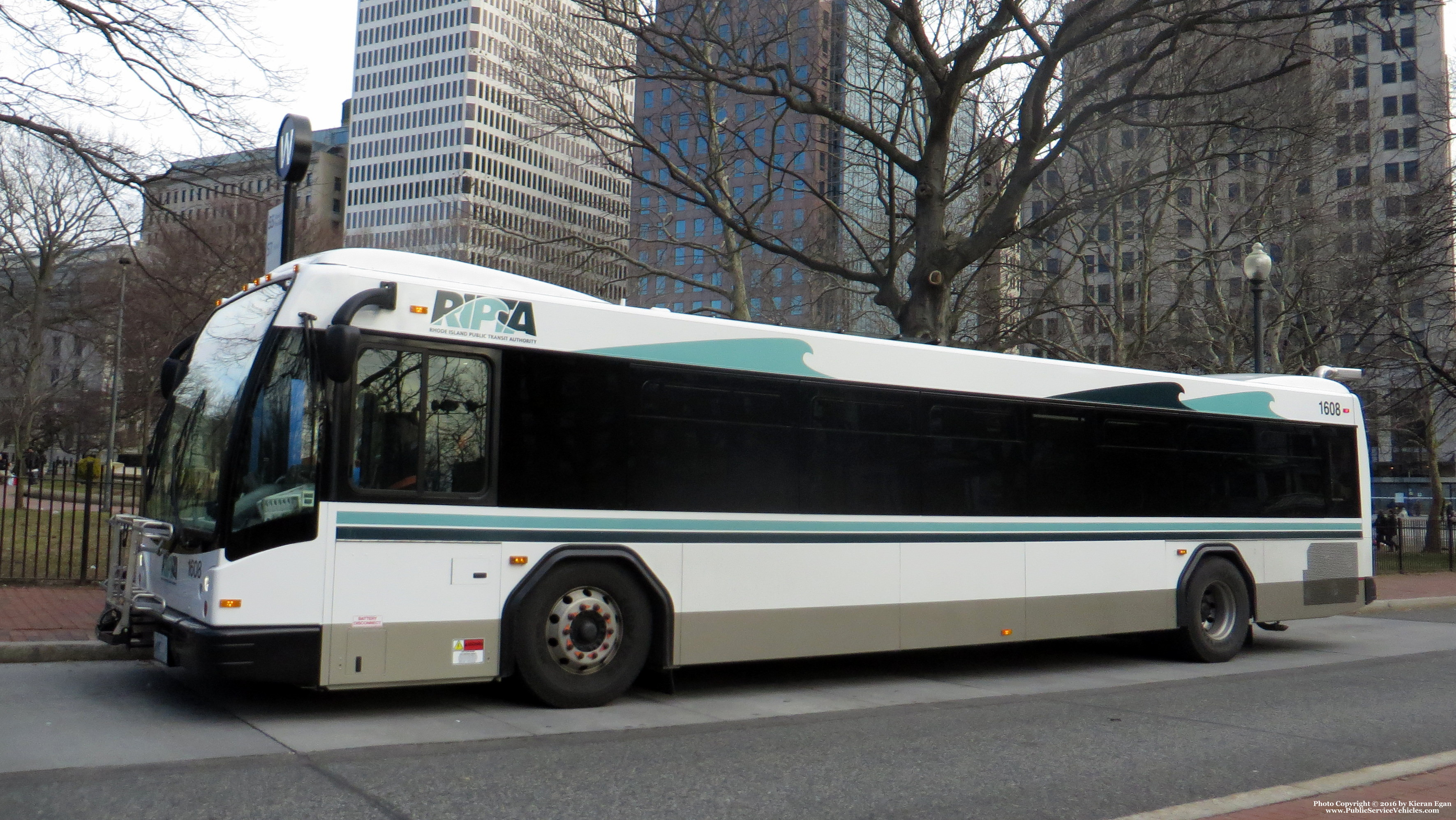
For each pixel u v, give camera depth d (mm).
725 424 8906
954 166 22344
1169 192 25609
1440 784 6086
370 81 110062
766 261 31266
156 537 7793
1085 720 8273
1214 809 5465
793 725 7883
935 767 6527
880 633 9562
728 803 5605
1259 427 12766
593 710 8211
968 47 16219
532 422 8023
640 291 31812
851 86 20297
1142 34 20703
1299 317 29438
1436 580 24328
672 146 21953
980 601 10211
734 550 8828
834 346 9586
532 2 21016
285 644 6980
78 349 49875
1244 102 20562
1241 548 12375
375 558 7340
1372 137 29297
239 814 5109
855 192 27328
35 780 5602
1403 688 10234
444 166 104562
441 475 7633
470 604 7664
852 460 9562
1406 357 29531
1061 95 20750
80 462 23125
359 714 7711
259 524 7027
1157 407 11820
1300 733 7840
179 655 7195
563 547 8055
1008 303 25844
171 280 22203
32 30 14812
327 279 7465
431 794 5586
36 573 13711
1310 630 16062
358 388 7406
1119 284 30016
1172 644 12125
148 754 6281
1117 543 11273
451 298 7793
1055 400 11008
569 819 5215
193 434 7891
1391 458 68688
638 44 19609
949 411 10250
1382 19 16250
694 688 9523
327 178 95500
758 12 18672
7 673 8781
